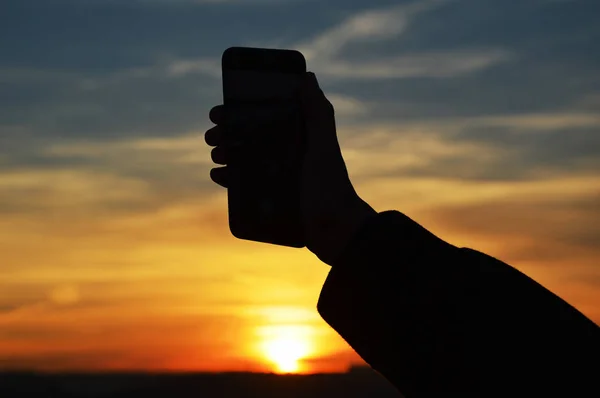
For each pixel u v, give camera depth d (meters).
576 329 0.51
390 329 0.54
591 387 0.50
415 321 0.53
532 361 0.51
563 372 0.51
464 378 0.52
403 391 0.54
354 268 0.55
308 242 0.59
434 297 0.53
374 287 0.54
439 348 0.53
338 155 0.63
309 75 0.69
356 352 0.55
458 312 0.53
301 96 0.68
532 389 0.51
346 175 0.61
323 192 0.60
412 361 0.53
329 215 0.59
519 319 0.52
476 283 0.53
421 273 0.54
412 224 0.56
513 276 0.53
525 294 0.53
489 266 0.54
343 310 0.55
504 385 0.51
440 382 0.53
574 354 0.51
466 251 0.55
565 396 0.50
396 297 0.54
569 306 0.53
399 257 0.55
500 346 0.52
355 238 0.56
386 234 0.55
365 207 0.59
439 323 0.53
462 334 0.52
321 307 0.56
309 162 0.62
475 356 0.52
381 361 0.54
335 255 0.58
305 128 0.68
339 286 0.55
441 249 0.55
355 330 0.55
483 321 0.52
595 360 0.51
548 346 0.51
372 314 0.54
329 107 0.68
